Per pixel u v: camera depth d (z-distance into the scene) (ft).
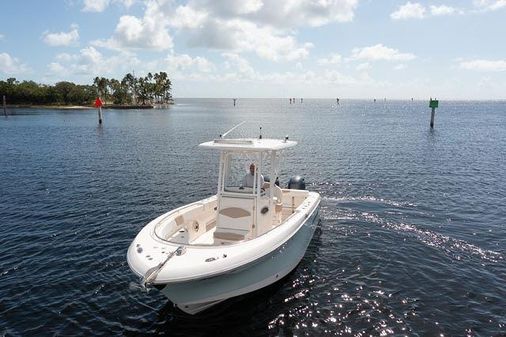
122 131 190.60
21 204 59.77
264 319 29.43
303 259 39.65
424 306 30.78
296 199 46.44
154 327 28.63
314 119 301.02
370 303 31.37
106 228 48.78
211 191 69.26
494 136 164.14
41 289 33.76
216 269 26.22
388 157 105.19
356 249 41.98
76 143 141.08
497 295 32.17
